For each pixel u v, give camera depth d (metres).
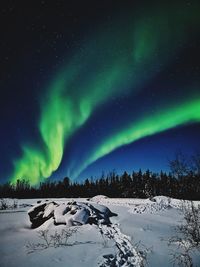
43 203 14.51
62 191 61.59
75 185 62.72
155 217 15.13
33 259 7.42
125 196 48.94
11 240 10.17
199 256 8.23
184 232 10.35
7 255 8.05
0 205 25.22
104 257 7.37
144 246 9.01
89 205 14.14
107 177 61.34
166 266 7.33
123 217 14.81
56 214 12.49
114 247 8.36
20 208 24.02
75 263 6.98
